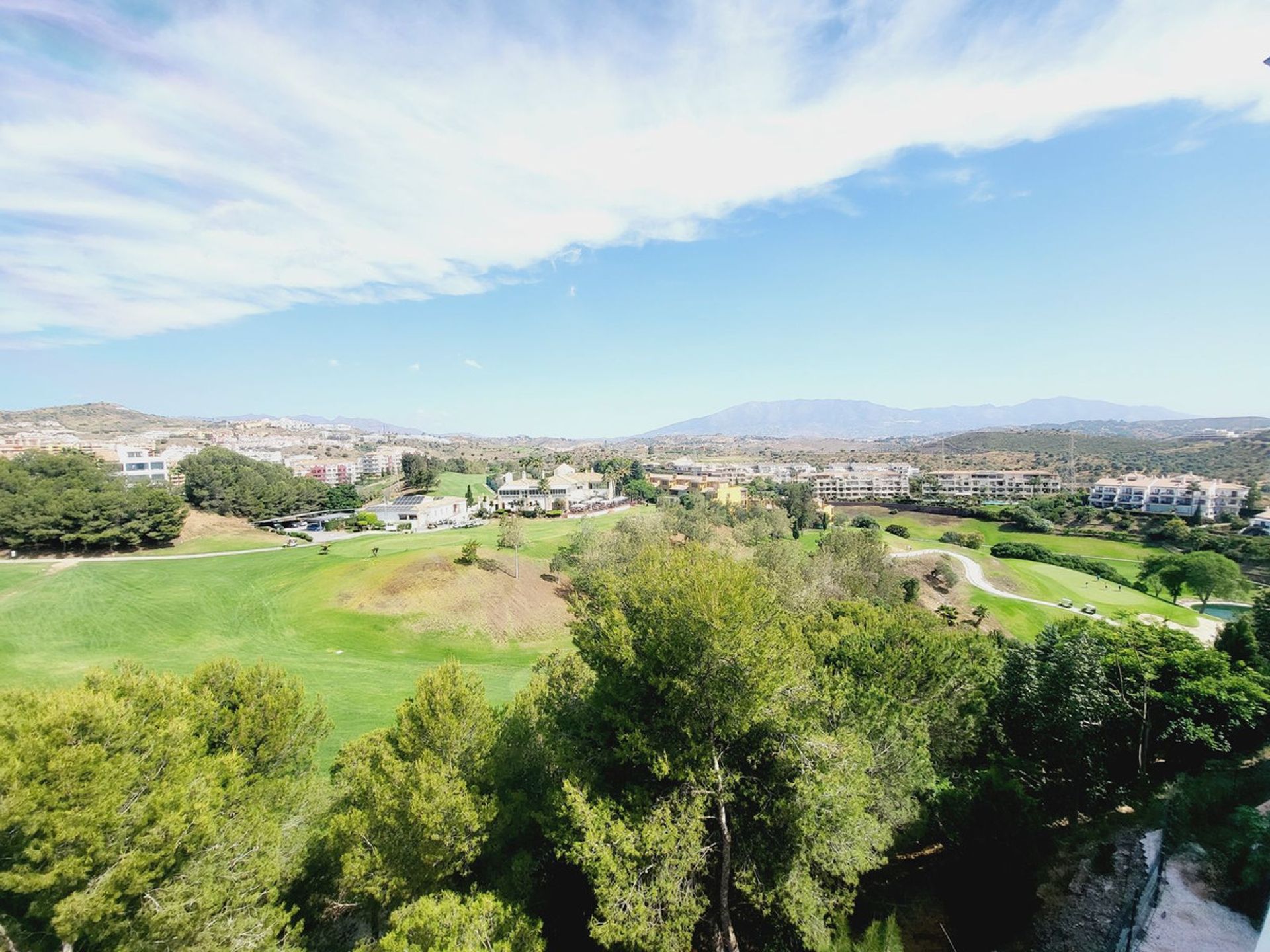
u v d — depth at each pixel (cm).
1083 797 2130
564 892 1783
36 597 5291
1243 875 1308
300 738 2069
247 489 10412
